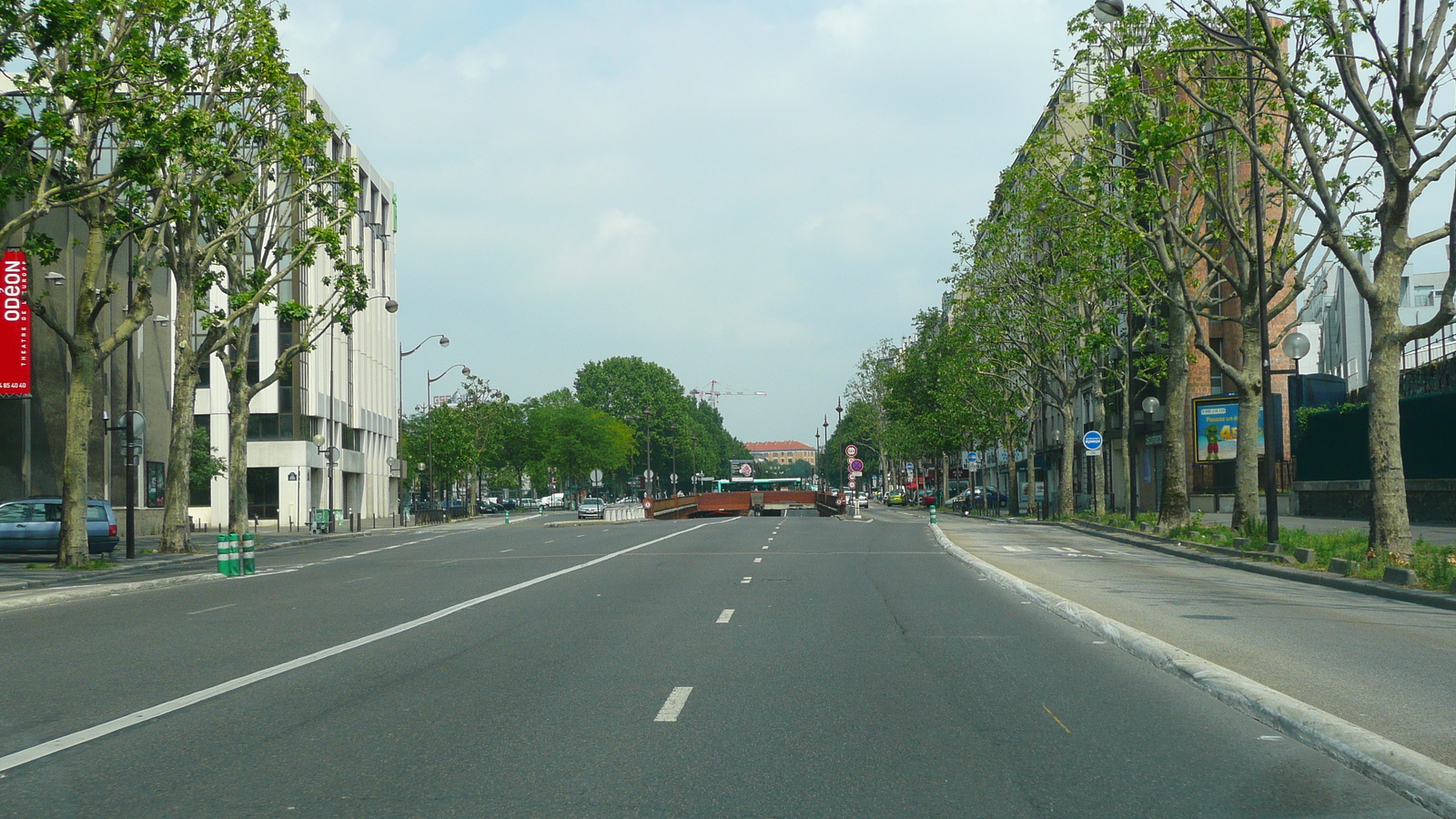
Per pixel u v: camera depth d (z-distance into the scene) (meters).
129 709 8.73
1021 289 48.94
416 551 34.53
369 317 81.19
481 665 10.60
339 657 11.30
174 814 5.85
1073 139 32.62
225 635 13.45
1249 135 23.69
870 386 110.81
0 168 23.66
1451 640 11.88
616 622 13.92
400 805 5.95
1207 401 36.25
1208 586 18.64
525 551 31.62
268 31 30.84
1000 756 6.98
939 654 11.12
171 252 33.81
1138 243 29.44
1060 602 14.91
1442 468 36.66
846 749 7.17
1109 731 7.70
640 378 147.25
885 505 113.12
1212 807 5.88
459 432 86.06
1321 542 22.88
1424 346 43.75
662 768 6.70
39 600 19.39
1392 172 19.61
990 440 68.56
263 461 64.69
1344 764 6.74
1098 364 48.50
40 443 39.53
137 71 23.86
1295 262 28.00
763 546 31.33
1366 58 19.69
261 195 35.38
